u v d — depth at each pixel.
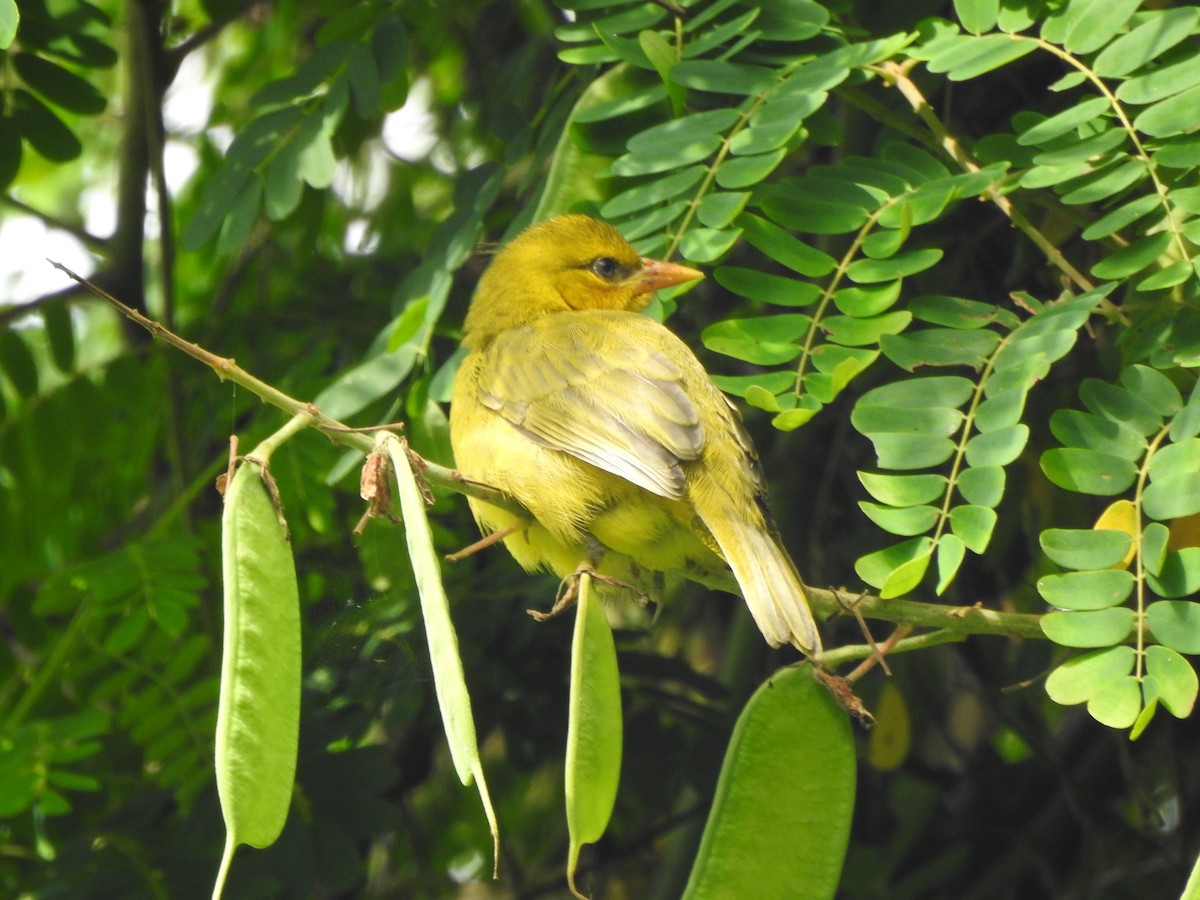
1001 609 12.90
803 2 8.95
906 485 7.16
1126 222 7.40
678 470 8.12
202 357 6.02
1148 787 13.91
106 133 17.23
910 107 9.91
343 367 12.90
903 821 14.17
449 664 5.62
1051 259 8.05
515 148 10.38
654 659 12.32
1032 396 10.82
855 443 13.16
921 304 7.93
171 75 12.80
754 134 8.30
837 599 7.25
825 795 6.98
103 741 11.60
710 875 6.88
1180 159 7.49
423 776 13.44
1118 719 6.50
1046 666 12.55
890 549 7.15
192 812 10.64
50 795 10.19
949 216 11.71
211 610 11.88
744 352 7.88
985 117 11.14
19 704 11.21
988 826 13.94
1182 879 12.88
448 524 12.75
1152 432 7.16
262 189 9.63
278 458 11.29
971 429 7.29
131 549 10.85
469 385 9.09
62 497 12.19
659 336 9.14
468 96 14.58
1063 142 8.16
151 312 14.83
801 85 8.45
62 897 10.34
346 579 11.40
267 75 14.60
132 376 12.39
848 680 7.07
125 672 10.94
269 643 5.76
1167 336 7.48
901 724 11.74
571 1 9.50
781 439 13.40
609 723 6.21
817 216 8.28
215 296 14.97
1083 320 7.32
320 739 10.96
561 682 12.19
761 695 7.11
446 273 9.48
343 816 10.66
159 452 13.50
